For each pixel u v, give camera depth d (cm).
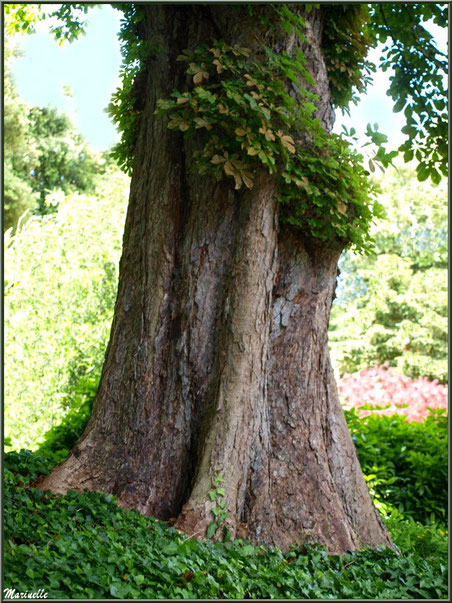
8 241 1128
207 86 435
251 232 445
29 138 1775
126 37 522
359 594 366
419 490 654
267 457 438
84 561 315
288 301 468
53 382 981
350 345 1661
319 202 441
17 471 448
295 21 451
